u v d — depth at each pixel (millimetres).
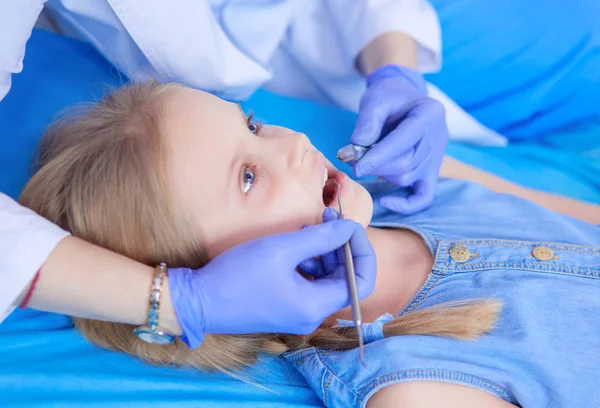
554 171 1410
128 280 771
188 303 780
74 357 966
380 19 1321
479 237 1102
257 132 1030
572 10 1462
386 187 1304
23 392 896
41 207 930
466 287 995
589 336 922
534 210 1161
